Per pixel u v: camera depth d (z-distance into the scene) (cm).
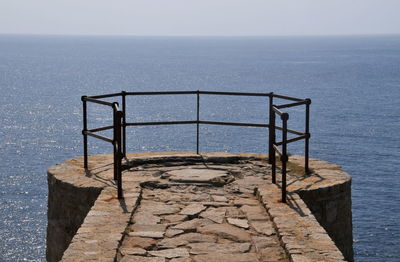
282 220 676
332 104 9062
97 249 580
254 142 5997
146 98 9806
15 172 5106
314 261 551
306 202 791
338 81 13075
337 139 6288
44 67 18012
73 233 819
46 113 8281
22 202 4269
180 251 602
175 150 5662
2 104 9262
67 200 828
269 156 983
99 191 795
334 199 817
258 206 756
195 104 8969
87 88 11662
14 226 3781
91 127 7150
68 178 848
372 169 5138
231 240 638
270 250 603
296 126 6825
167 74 15225
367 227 3644
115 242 602
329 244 599
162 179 886
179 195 806
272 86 11931
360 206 4081
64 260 549
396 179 4800
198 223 690
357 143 6153
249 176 902
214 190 835
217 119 7462
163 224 682
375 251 3253
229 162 1005
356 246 3328
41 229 3728
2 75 14575
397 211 3953
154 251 601
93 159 991
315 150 5759
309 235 626
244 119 7419
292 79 13612
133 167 954
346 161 5406
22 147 6094
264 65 19450
